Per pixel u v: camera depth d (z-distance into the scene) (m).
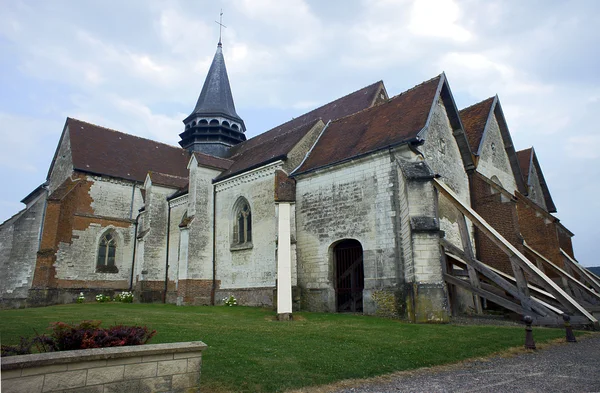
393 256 14.46
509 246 13.41
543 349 9.31
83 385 4.70
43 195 28.67
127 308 18.38
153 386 5.25
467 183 20.00
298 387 6.33
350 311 16.22
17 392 4.25
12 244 26.66
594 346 9.66
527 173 26.38
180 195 24.72
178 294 21.27
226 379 6.38
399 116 17.47
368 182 15.80
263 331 10.66
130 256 28.23
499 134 24.42
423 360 8.00
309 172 17.80
